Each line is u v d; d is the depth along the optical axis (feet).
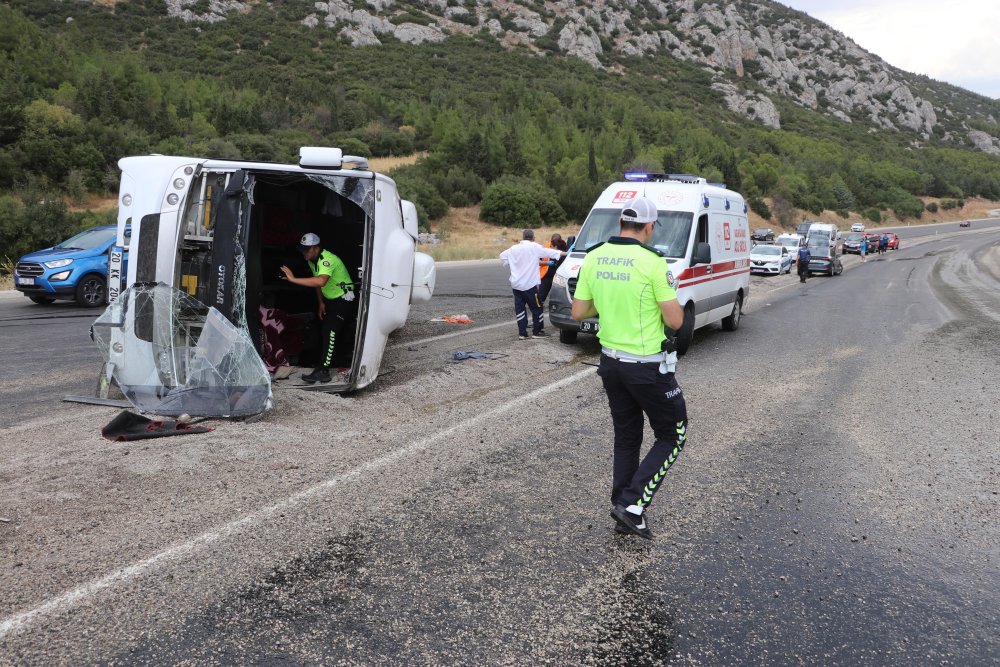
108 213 89.20
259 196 25.17
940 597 11.40
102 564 11.43
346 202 25.63
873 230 291.58
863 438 19.79
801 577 11.93
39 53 192.24
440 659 9.31
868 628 10.44
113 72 198.18
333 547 12.37
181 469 15.40
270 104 215.31
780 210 278.67
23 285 45.93
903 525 14.11
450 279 74.02
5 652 9.14
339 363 24.94
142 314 20.18
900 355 33.09
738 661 9.53
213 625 9.89
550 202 183.32
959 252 179.42
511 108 284.82
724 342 37.04
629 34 575.38
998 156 595.47
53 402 21.84
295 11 418.92
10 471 15.08
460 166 197.16
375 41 420.77
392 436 18.69
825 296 67.21
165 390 20.03
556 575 11.70
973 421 21.66
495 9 523.70
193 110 200.34
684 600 11.06
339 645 9.53
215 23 379.55
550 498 14.93
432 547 12.51
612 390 13.42
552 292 33.68
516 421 20.56
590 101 311.06
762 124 474.08
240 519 13.28
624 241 13.10
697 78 524.11
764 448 18.76
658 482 13.15
